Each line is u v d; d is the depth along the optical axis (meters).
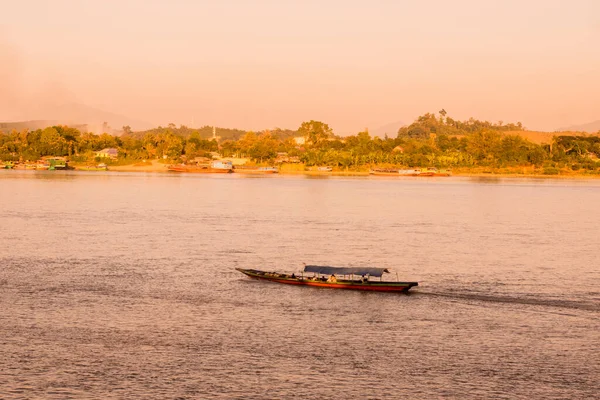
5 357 110.81
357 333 124.19
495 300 146.12
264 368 108.06
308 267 160.62
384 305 141.88
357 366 108.94
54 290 152.50
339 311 137.38
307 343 119.06
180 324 128.50
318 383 102.69
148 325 127.56
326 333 124.06
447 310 138.75
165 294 149.75
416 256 198.25
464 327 127.94
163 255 195.75
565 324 129.88
